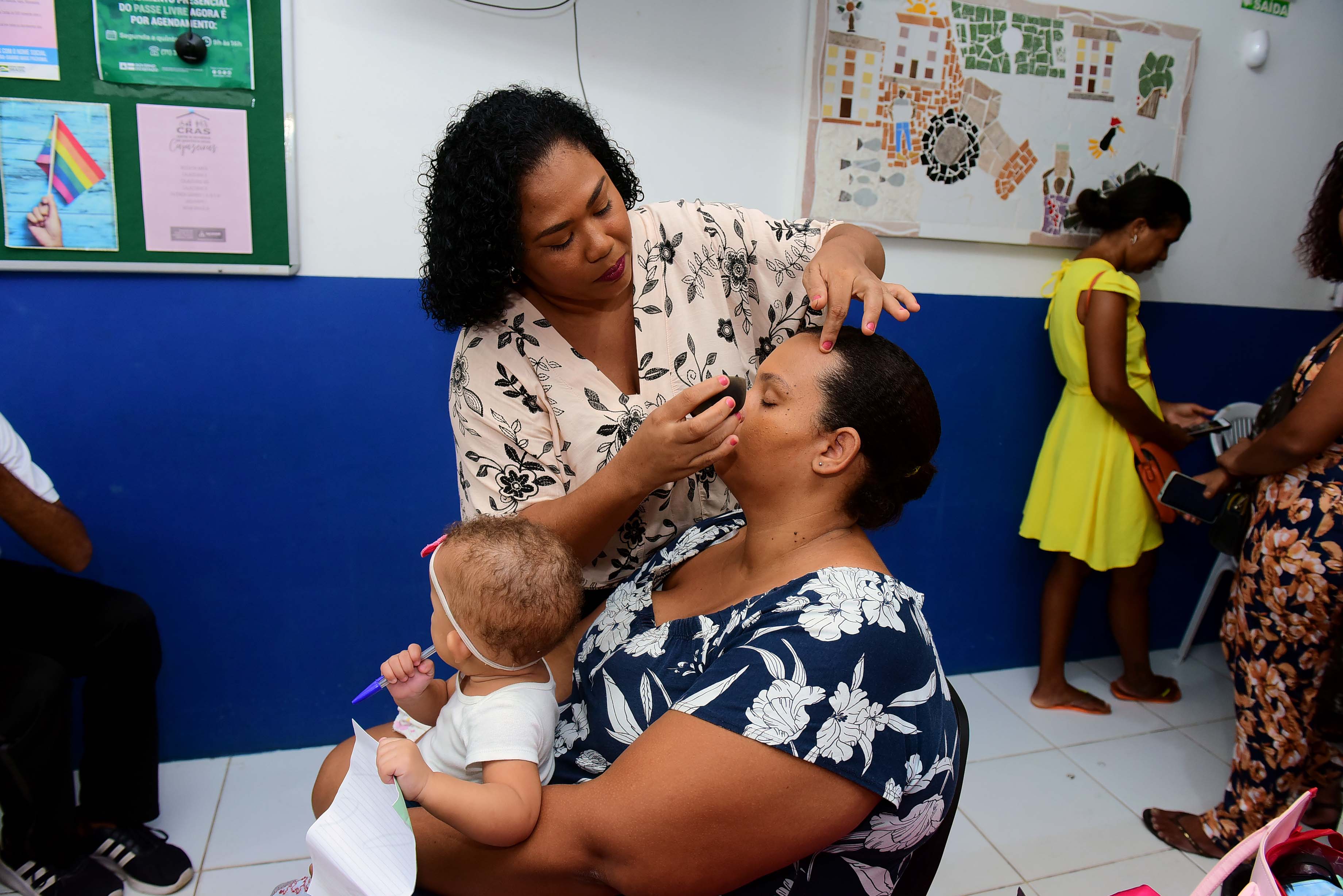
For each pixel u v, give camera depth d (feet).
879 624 2.68
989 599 8.93
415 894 3.04
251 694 7.05
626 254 3.43
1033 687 8.87
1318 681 5.71
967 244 7.93
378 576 7.06
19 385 6.05
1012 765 7.52
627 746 3.09
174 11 5.69
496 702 3.03
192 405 6.39
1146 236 7.57
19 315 5.95
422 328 6.66
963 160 7.59
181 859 5.86
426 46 6.23
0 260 5.78
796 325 4.04
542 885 2.79
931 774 2.74
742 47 6.92
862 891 2.94
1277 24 8.40
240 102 5.92
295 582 6.90
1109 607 8.61
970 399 8.30
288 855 6.09
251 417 6.51
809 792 2.50
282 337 6.43
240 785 6.79
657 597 3.50
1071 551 7.91
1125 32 7.79
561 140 3.18
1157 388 9.04
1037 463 8.44
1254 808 6.18
